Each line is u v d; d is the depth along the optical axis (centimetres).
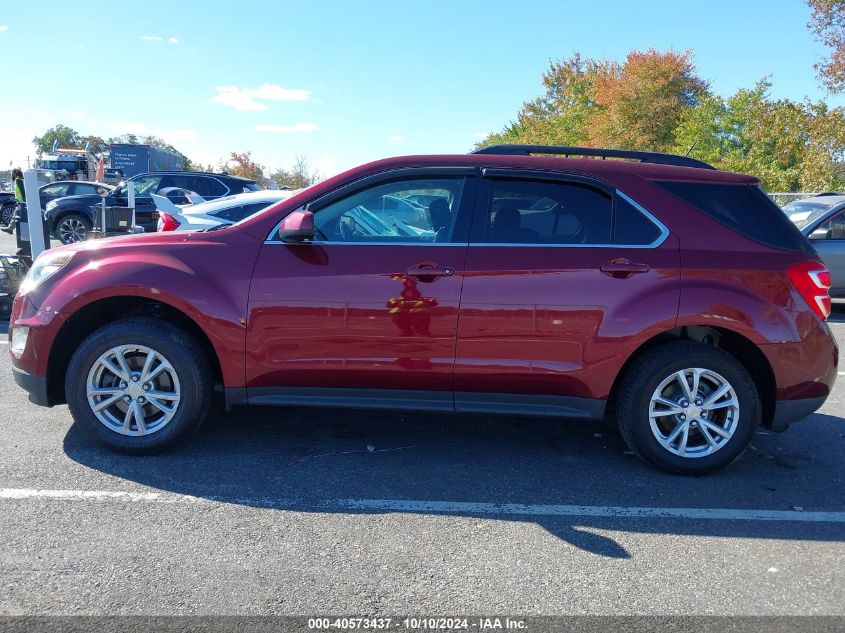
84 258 421
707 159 3625
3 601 270
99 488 375
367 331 402
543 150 436
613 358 401
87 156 3422
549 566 310
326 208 418
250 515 350
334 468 415
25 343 416
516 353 402
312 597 280
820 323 411
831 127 2289
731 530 351
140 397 413
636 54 4109
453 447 457
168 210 903
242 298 403
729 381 407
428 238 411
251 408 518
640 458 441
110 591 279
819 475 428
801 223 1055
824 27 2341
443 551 321
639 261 401
